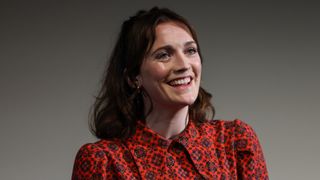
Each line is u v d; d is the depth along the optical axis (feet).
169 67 8.75
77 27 19.10
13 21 19.15
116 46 9.60
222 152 9.33
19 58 19.16
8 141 19.03
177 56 8.77
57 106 19.10
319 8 19.45
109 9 19.07
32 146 19.04
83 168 9.15
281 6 19.38
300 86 19.36
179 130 9.29
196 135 9.36
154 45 8.84
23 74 19.15
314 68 19.40
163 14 9.09
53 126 19.08
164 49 8.82
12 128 19.07
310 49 19.40
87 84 19.04
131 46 9.06
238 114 19.19
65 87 19.07
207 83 19.13
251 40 19.27
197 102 9.87
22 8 19.16
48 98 19.11
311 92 19.35
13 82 19.16
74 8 19.12
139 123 9.34
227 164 9.27
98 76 18.99
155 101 9.06
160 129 9.25
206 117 10.05
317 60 19.40
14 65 19.16
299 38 19.39
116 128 9.50
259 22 19.29
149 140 9.21
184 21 9.13
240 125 9.66
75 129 19.04
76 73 19.04
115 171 9.07
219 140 9.46
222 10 19.19
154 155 9.11
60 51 19.11
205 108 9.87
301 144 19.33
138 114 9.48
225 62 19.17
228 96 19.16
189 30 9.13
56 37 19.13
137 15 9.31
